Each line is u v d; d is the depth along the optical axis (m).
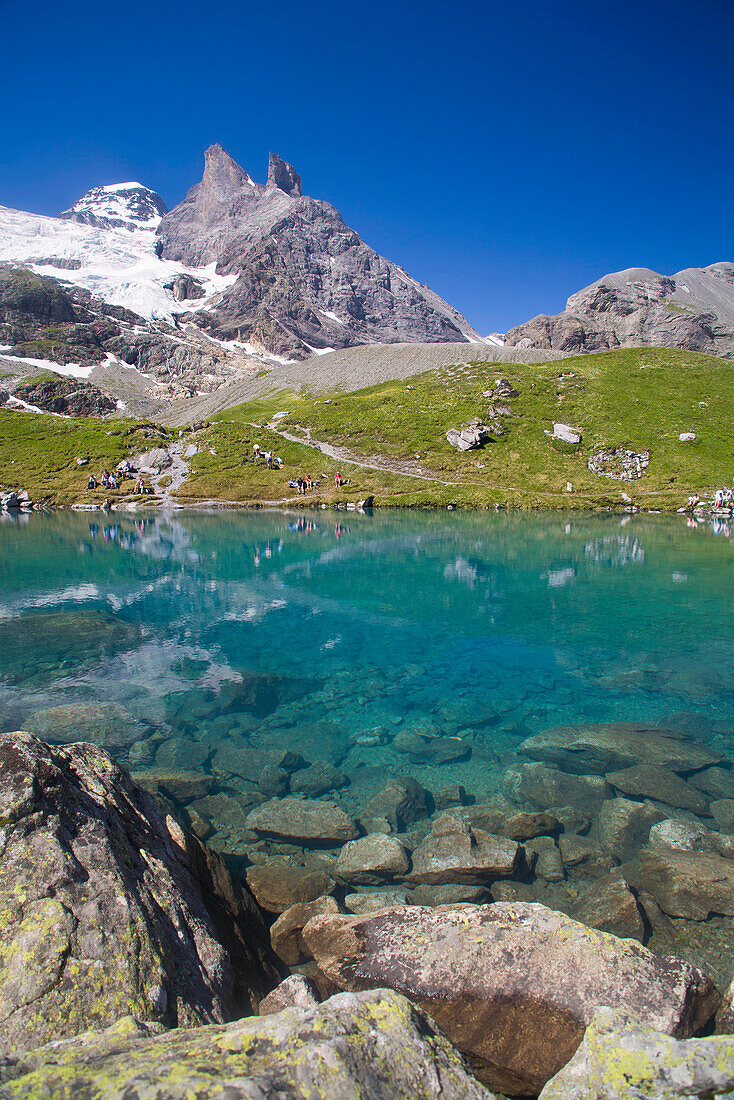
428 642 15.88
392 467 63.88
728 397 76.56
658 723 11.17
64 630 16.50
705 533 37.22
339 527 39.91
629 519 45.69
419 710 11.92
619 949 4.64
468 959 4.77
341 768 9.77
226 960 4.86
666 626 17.19
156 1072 2.34
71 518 46.47
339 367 134.25
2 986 3.60
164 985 4.01
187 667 13.95
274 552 29.33
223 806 8.56
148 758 9.78
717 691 12.67
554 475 60.38
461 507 54.56
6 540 33.78
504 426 70.31
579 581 22.91
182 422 125.44
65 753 5.88
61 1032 3.44
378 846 7.44
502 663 14.41
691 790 8.83
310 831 7.83
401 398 82.62
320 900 6.38
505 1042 4.25
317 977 5.35
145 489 58.19
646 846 7.54
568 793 8.88
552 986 4.42
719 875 6.46
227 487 58.56
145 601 19.73
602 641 15.95
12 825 4.45
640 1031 2.97
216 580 22.94
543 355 117.56
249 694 12.55
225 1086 2.21
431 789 9.12
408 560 27.17
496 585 22.19
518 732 10.95
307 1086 2.35
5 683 12.80
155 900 4.80
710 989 4.43
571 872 7.12
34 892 4.14
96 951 3.93
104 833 4.97
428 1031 3.08
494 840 7.41
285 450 66.94
